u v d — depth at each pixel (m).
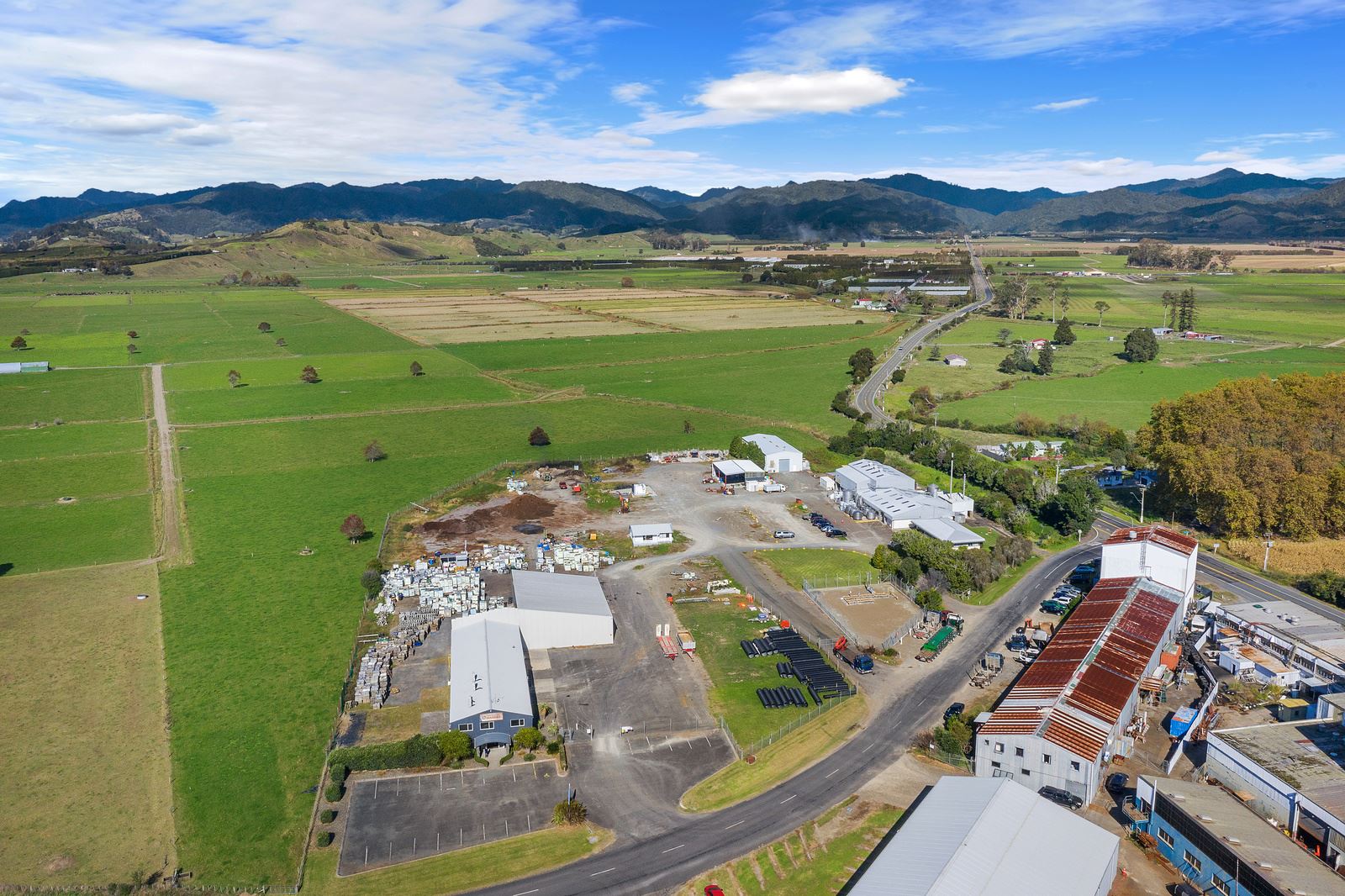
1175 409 148.75
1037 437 193.75
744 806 72.88
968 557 119.25
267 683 91.31
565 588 109.75
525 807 72.94
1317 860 59.34
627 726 84.50
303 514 144.12
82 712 85.69
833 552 130.38
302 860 66.19
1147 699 88.88
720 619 108.44
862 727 84.44
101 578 118.12
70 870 64.62
